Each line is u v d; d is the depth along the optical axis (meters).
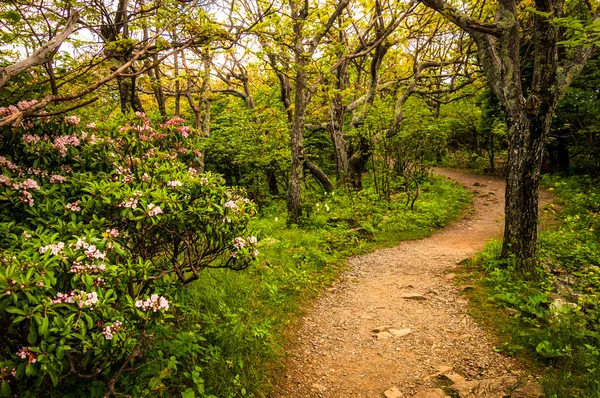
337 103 16.86
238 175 19.91
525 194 6.86
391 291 7.25
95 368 3.13
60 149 3.69
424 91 18.42
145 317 2.83
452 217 13.85
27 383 2.73
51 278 2.36
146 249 3.79
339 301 6.82
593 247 7.96
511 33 6.64
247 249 4.05
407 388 4.30
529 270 6.81
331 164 23.45
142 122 4.21
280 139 16.92
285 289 6.70
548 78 6.33
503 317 5.54
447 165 27.98
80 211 3.37
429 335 5.42
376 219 12.46
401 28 14.57
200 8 5.10
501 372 4.34
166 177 3.70
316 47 11.23
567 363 4.27
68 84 5.15
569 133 17.06
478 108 23.30
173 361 3.48
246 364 4.27
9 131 3.37
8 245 2.90
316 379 4.52
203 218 3.65
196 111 12.09
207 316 4.65
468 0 11.80
